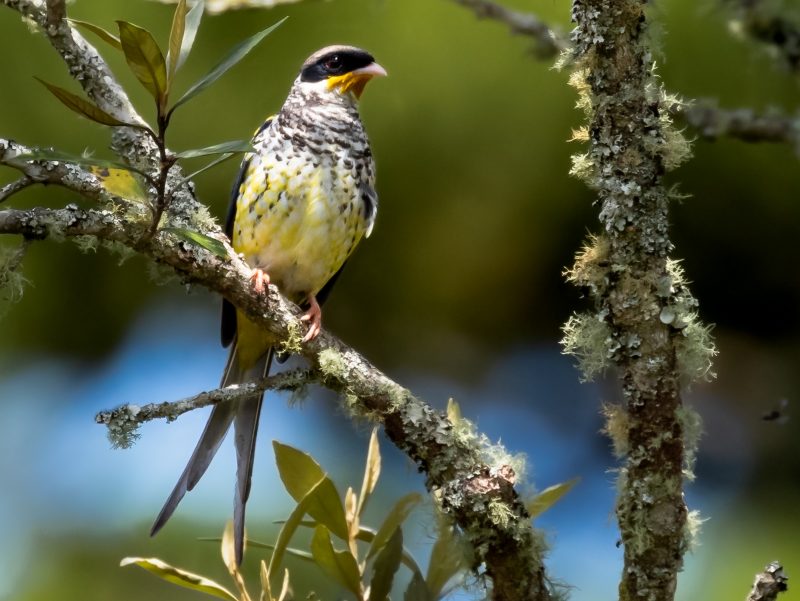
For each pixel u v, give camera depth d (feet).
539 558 20.07
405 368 40.88
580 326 19.48
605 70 18.78
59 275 37.52
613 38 18.67
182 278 21.93
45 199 34.76
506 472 20.29
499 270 38.50
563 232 37.42
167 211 20.99
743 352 40.19
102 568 34.78
